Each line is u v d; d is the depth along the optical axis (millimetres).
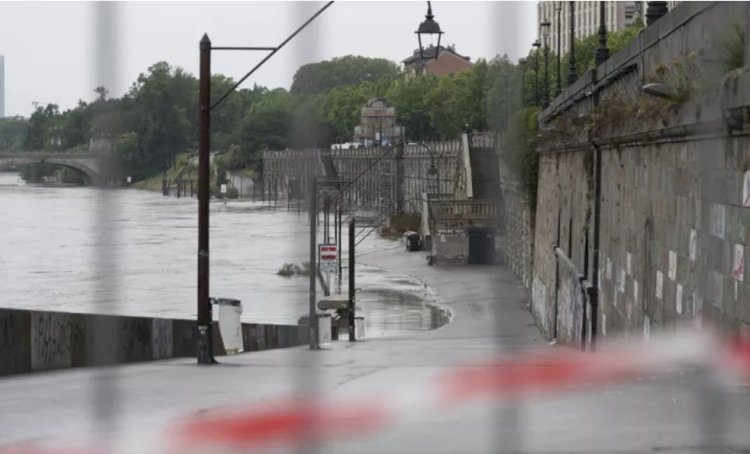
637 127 58750
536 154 151625
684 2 48562
